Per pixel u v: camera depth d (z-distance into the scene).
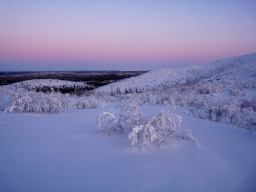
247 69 38.25
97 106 13.59
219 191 2.71
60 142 4.80
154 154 3.99
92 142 4.75
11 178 2.99
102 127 6.07
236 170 3.34
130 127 5.20
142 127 4.37
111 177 3.06
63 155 3.95
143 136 4.22
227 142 4.82
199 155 3.95
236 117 8.42
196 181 2.97
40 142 4.81
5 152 4.11
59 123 7.24
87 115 9.17
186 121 7.39
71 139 5.03
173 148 4.31
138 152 4.09
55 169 3.32
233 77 34.03
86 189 2.71
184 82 66.69
